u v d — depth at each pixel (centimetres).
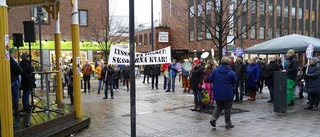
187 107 1054
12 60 703
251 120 812
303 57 4075
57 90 1003
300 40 1242
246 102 1153
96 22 2786
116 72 1741
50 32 2542
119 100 1291
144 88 1861
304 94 1419
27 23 778
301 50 1199
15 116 731
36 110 817
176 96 1402
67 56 2623
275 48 1288
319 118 830
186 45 3888
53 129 665
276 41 1338
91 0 2761
